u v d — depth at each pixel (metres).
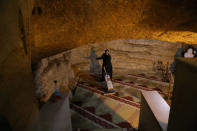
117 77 7.12
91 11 1.34
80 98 5.04
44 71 3.46
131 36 2.57
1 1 0.52
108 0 1.17
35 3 1.10
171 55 7.53
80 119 3.87
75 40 2.26
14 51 0.63
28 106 0.81
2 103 0.52
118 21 1.60
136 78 6.94
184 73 1.09
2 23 0.52
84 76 7.19
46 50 2.33
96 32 2.04
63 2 1.17
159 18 1.44
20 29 0.72
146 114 2.55
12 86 0.60
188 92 1.04
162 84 6.18
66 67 5.24
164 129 1.72
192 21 1.37
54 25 1.48
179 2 1.08
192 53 7.08
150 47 7.46
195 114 0.94
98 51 7.40
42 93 3.13
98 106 4.52
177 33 2.06
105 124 3.65
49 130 1.48
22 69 0.73
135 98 5.01
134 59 7.65
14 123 0.61
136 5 1.22
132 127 3.52
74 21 1.50
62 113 2.02
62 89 4.48
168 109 2.22
